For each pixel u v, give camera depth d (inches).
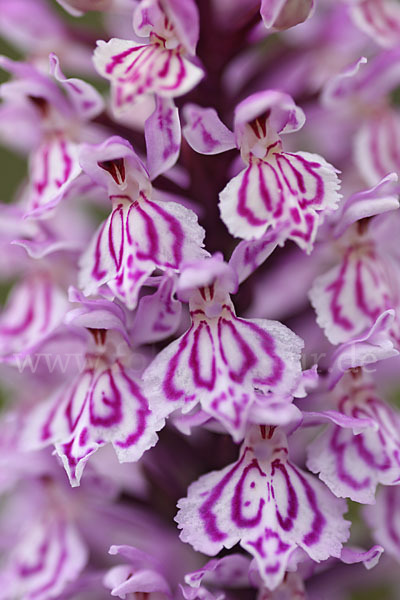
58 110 5.4
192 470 5.5
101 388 5.1
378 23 5.6
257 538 4.9
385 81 5.7
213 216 5.3
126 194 5.0
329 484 5.0
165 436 5.4
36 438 5.2
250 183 4.9
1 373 6.0
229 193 4.9
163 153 5.0
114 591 5.1
